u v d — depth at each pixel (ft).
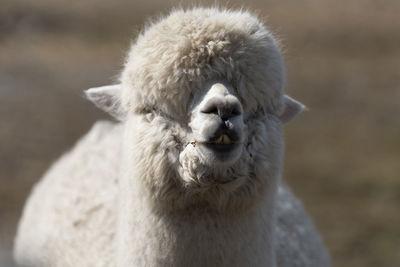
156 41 41.45
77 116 162.71
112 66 213.66
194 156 39.86
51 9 281.74
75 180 66.74
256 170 41.47
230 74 40.63
